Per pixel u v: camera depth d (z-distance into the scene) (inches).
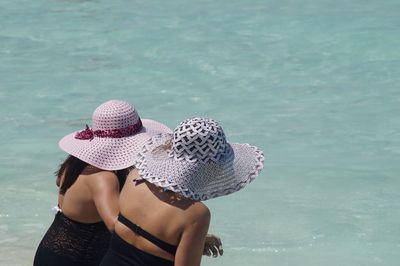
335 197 827.4
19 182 864.3
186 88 1187.9
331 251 716.0
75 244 499.8
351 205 809.5
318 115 1077.1
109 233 505.4
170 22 1539.1
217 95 1156.5
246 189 848.3
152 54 1350.9
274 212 792.9
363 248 721.6
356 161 924.6
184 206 404.8
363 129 1026.1
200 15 1584.6
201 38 1434.5
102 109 495.5
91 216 494.6
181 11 1620.3
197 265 410.0
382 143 978.7
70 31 1492.4
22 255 705.6
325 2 1657.2
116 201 473.1
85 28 1512.1
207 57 1327.5
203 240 408.8
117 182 481.7
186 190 402.0
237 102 1128.8
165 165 407.2
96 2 1705.2
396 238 738.8
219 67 1278.3
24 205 807.7
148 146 430.0
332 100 1136.2
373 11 1571.1
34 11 1633.9
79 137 498.9
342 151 954.7
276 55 1336.1
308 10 1594.5
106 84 1208.2
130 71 1267.2
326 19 1525.6
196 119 410.6
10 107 1108.5
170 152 414.0
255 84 1204.5
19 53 1366.9
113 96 1157.7
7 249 716.7
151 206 409.4
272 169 900.0
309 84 1204.5
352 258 705.0
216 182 410.6
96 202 475.8
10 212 791.1
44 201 818.2
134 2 1705.2
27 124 1042.7
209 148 403.9
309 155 941.8
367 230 755.4
